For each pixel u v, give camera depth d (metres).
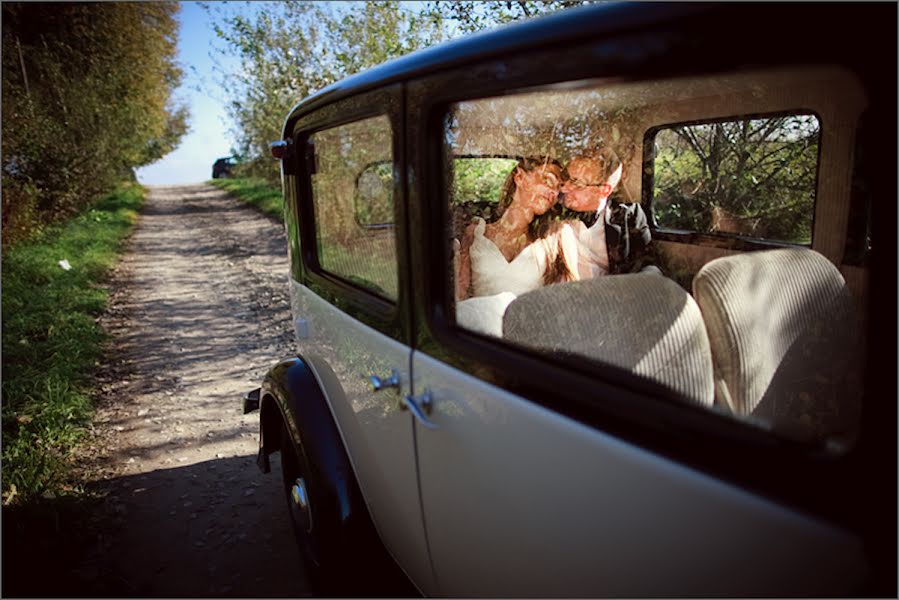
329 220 2.18
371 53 8.36
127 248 12.73
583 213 2.65
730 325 1.37
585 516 1.08
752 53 0.85
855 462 0.78
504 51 1.19
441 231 1.44
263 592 2.47
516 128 2.42
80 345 5.61
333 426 2.16
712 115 2.46
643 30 0.97
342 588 2.11
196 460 3.64
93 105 17.88
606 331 1.28
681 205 2.88
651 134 2.75
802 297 1.52
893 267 0.75
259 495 3.22
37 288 7.81
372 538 2.06
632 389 1.06
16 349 5.34
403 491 1.68
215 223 17.14
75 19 18.64
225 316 7.18
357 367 1.88
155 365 5.45
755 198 2.62
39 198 12.83
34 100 14.66
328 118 1.98
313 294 2.33
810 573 0.80
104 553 2.75
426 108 1.39
